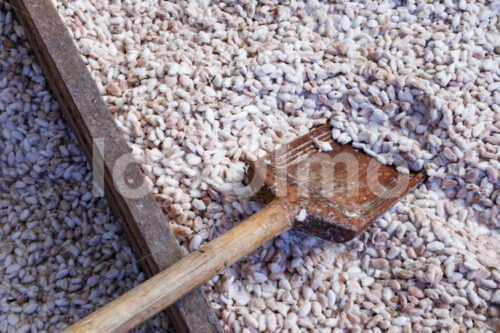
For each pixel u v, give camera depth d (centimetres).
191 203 87
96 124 82
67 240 89
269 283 85
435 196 94
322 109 99
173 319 79
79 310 84
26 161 94
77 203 91
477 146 95
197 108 92
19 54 96
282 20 107
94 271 87
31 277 85
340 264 88
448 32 105
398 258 89
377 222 91
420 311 83
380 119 97
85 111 82
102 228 90
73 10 98
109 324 65
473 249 88
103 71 96
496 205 93
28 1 86
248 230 76
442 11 108
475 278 85
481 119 97
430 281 84
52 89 93
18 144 95
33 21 85
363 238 90
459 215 94
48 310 83
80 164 94
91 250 88
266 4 107
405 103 97
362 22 107
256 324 80
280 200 81
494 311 84
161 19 107
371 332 82
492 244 92
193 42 102
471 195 94
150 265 79
